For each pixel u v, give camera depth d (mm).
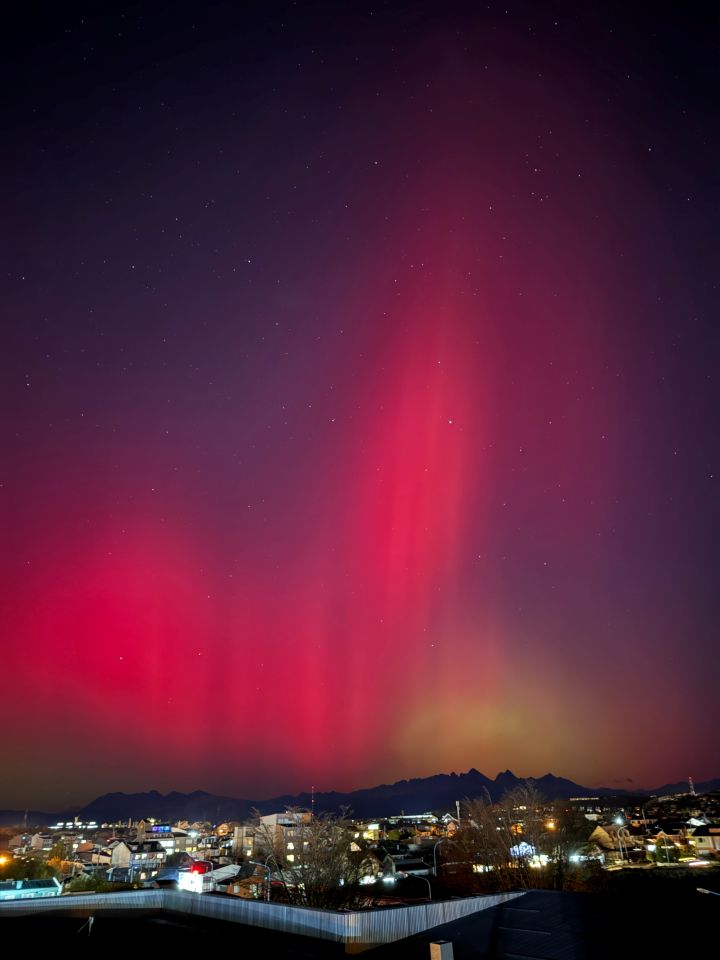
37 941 24984
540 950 17688
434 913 22188
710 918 18406
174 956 19938
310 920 21344
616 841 70250
